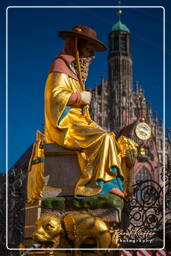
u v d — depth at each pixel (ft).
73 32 48.06
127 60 393.50
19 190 68.03
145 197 50.24
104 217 41.68
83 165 43.09
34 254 41.93
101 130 44.65
